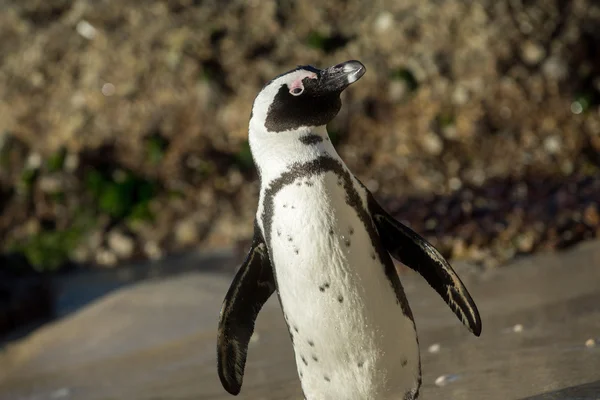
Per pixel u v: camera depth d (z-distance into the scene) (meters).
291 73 8.67
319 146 8.53
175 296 18.12
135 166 26.69
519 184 20.98
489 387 9.48
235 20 28.17
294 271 8.39
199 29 27.84
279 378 12.12
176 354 15.39
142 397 12.92
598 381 8.91
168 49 27.66
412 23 27.11
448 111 25.80
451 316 13.73
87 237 25.58
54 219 26.47
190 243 24.94
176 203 25.92
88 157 26.88
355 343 8.50
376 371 8.62
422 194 22.12
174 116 26.86
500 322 12.80
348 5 28.30
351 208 8.49
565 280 14.92
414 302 14.88
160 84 27.27
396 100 26.17
